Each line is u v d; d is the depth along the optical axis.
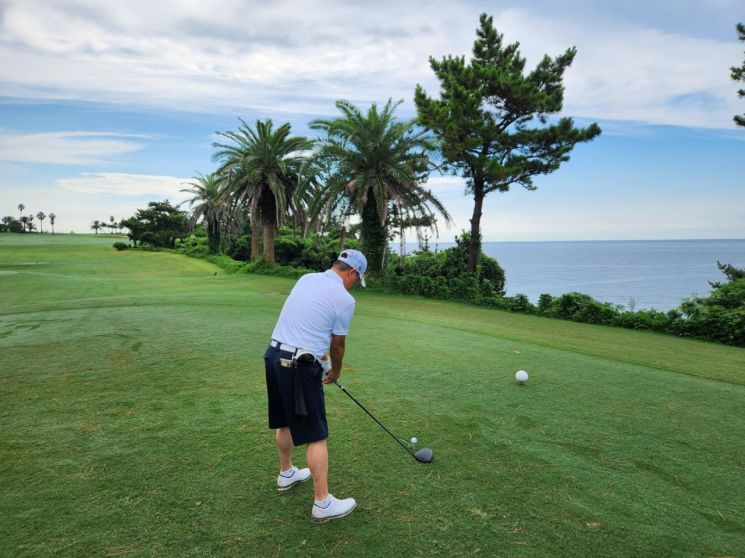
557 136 22.05
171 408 4.73
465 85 23.34
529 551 2.73
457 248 25.50
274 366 3.05
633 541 2.86
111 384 5.45
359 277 3.37
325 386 5.64
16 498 3.08
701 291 68.19
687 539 2.90
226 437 4.08
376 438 4.19
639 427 4.70
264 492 3.26
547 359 7.44
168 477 3.40
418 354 7.44
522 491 3.40
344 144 22.08
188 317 10.12
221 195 34.62
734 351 10.98
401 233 23.17
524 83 22.42
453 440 4.22
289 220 36.19
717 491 3.49
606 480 3.60
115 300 13.09
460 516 3.06
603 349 9.02
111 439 4.00
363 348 7.79
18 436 4.02
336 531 2.86
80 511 2.96
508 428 4.54
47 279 23.25
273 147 31.25
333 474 3.55
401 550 2.70
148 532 2.78
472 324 11.78
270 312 11.05
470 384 5.91
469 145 21.58
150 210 76.25
